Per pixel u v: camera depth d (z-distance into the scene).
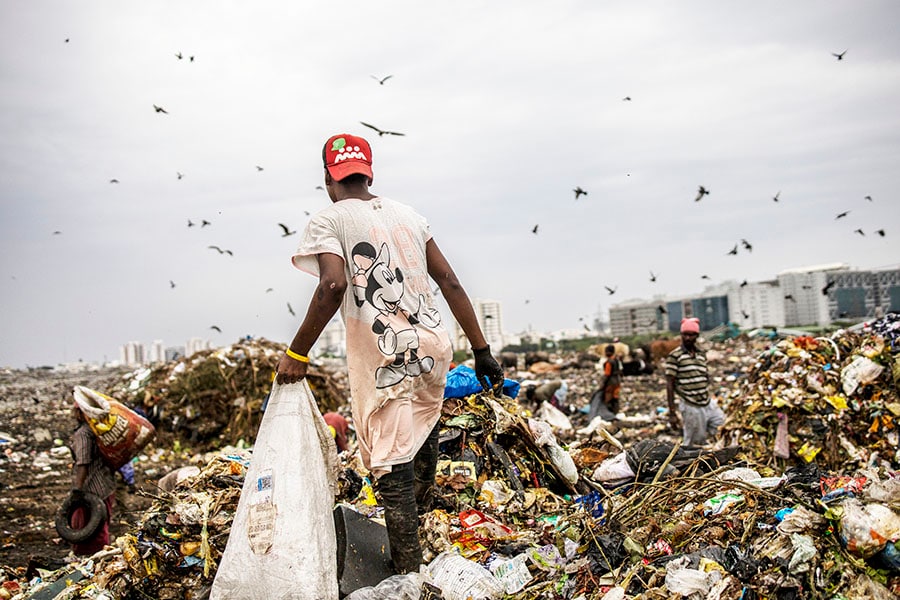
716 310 74.00
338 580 3.55
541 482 5.32
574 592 3.59
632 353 22.42
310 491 3.54
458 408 5.59
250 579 3.40
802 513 3.57
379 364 3.60
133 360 71.12
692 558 3.57
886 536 3.23
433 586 3.49
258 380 13.52
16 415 18.33
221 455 5.19
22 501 9.41
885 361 7.15
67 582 4.32
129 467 7.51
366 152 3.87
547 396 12.98
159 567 4.20
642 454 5.30
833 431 7.01
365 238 3.64
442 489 4.88
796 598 3.23
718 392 15.16
